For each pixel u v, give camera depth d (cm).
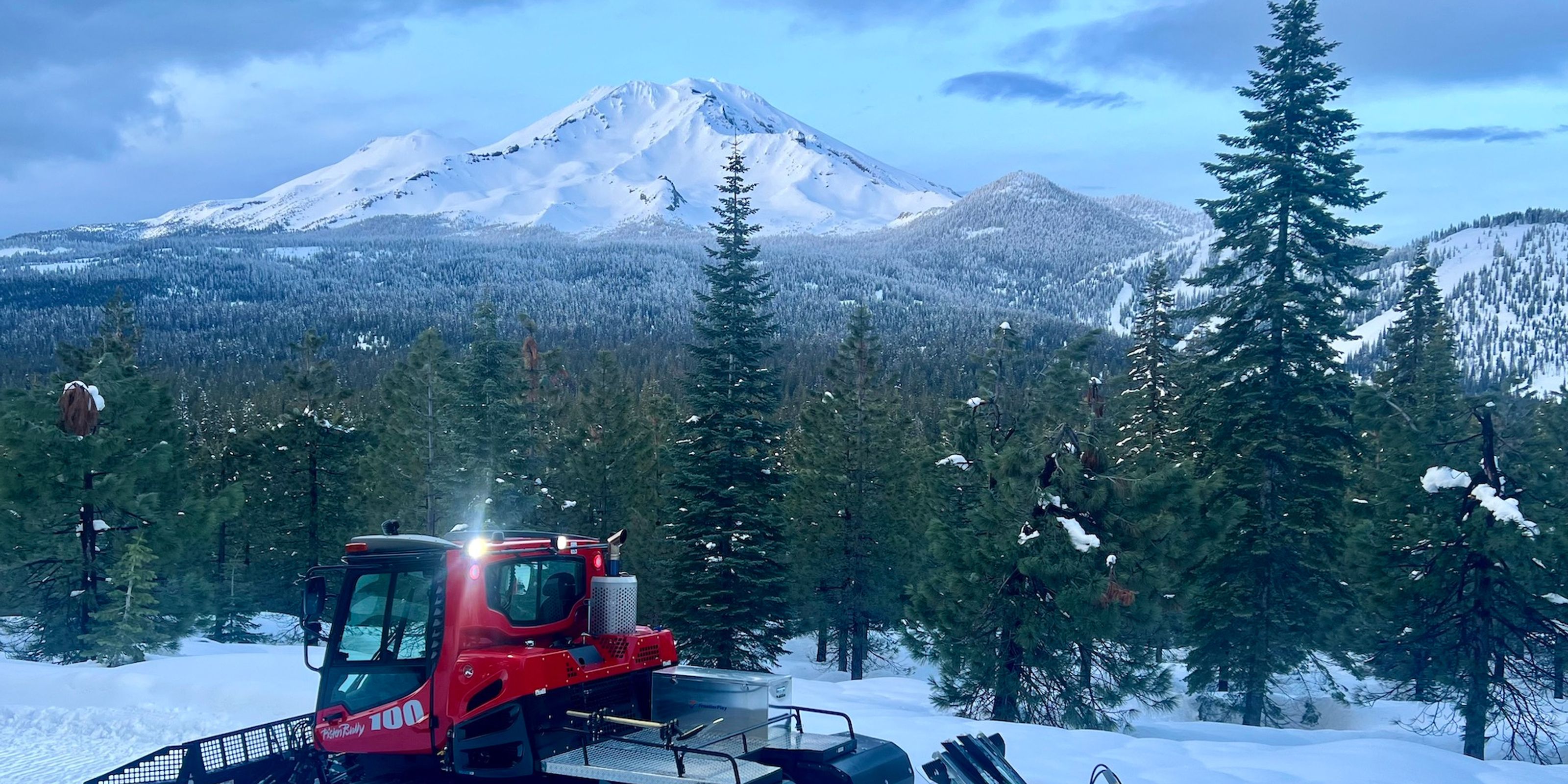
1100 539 1948
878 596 3516
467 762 832
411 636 881
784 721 888
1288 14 2650
